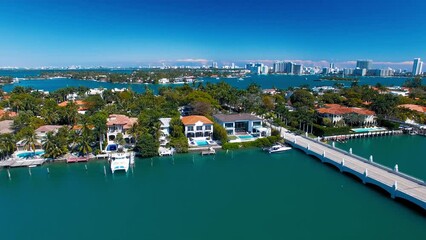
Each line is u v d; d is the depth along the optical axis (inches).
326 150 3363.7
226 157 3297.2
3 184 2598.4
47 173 2805.1
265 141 3622.0
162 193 2410.2
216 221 1984.5
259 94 6545.3
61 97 6712.6
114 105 5378.9
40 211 2130.9
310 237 1803.6
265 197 2332.7
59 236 1825.8
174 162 3122.5
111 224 1956.2
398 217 2032.5
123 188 2509.8
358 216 2043.6
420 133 4431.6
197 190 2460.6
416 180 2391.7
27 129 3415.4
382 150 3639.3
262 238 1790.1
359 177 2642.7
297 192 2426.2
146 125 3440.0
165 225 1943.9
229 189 2480.3
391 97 5595.5
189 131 3710.6
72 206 2207.2
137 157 3228.3
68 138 3201.3
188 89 7135.8
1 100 6092.5
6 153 3061.0
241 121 4101.9
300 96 6407.5
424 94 7519.7
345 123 4628.4
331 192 2426.2
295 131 4210.1
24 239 1798.7
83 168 2935.5
